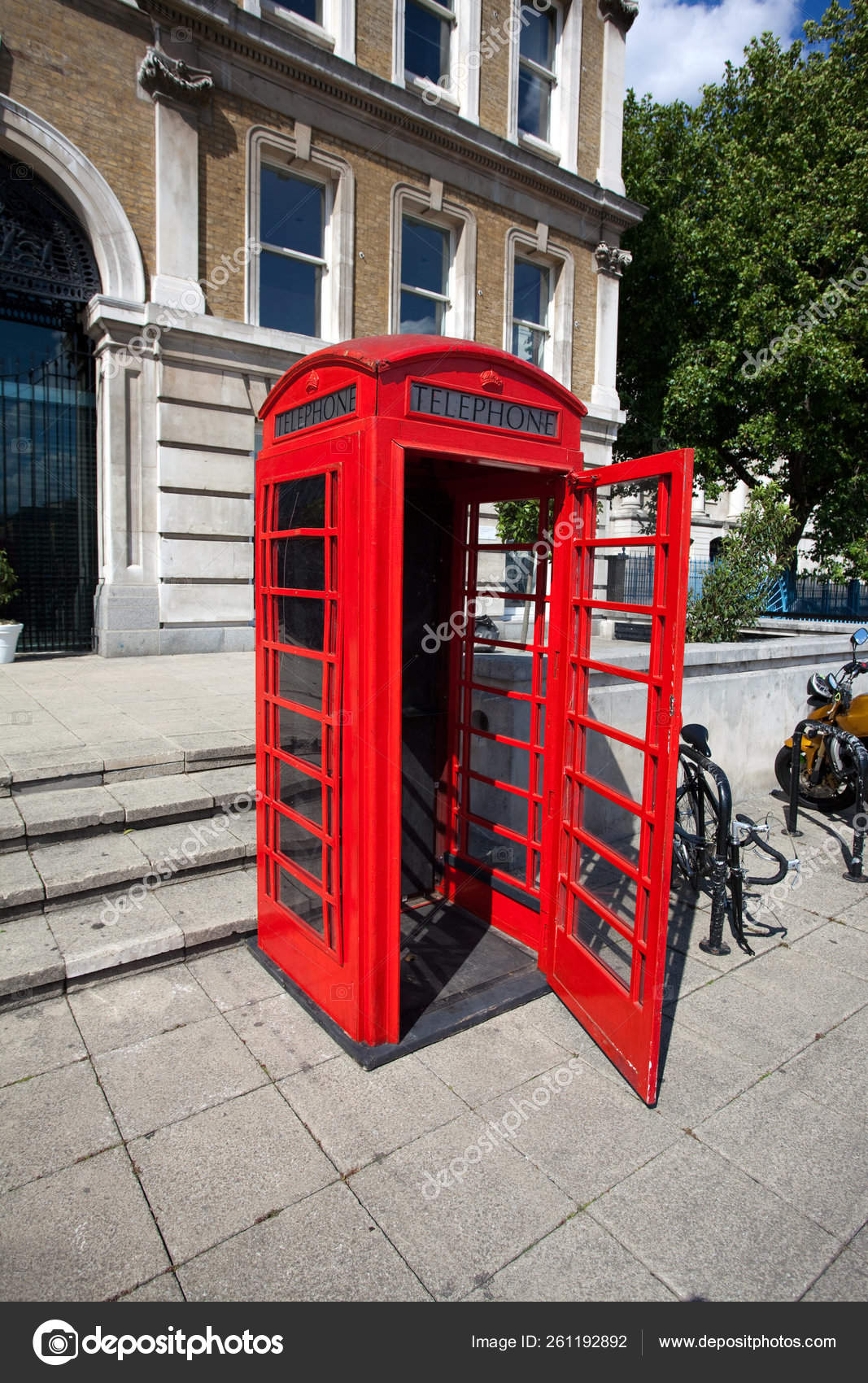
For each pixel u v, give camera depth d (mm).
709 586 8633
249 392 10172
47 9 8500
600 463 15227
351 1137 2627
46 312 9516
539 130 13930
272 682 3594
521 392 3186
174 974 3615
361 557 2830
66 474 9891
